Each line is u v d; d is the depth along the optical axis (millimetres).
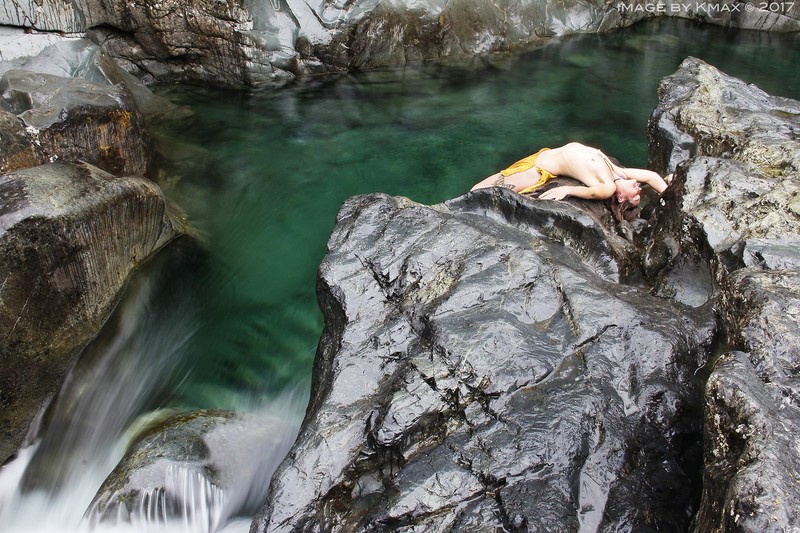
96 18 10164
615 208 6406
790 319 3727
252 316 6707
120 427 5578
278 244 7645
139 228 6508
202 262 7207
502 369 4012
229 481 4887
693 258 5207
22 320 5246
